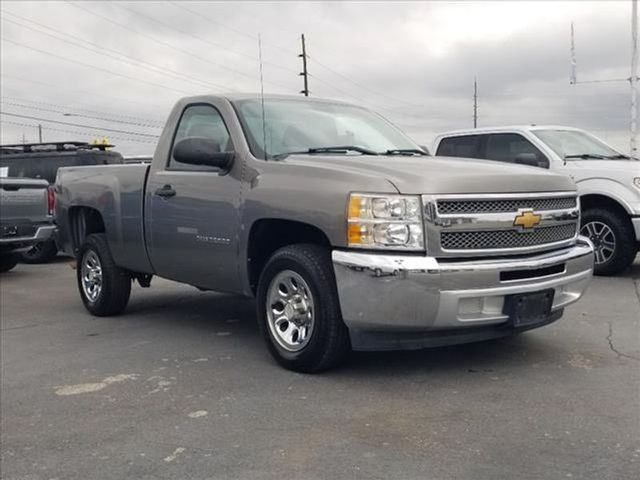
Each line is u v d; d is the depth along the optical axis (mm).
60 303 8602
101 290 7336
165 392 4809
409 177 4562
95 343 6312
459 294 4422
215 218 5645
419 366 5133
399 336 4617
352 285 4539
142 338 6426
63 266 12828
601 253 9031
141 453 3811
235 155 5555
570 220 5199
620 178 8805
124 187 6754
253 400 4551
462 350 5523
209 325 6902
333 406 4371
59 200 7914
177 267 6215
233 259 5543
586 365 5059
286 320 5180
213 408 4441
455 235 4535
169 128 6395
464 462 3512
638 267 9867
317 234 5082
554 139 9945
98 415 4426
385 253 4492
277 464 3582
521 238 4785
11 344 6414
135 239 6648
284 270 5105
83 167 7660
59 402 4715
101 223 7715
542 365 5086
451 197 4508
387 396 4516
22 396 4875
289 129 5785
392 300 4406
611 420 3988
